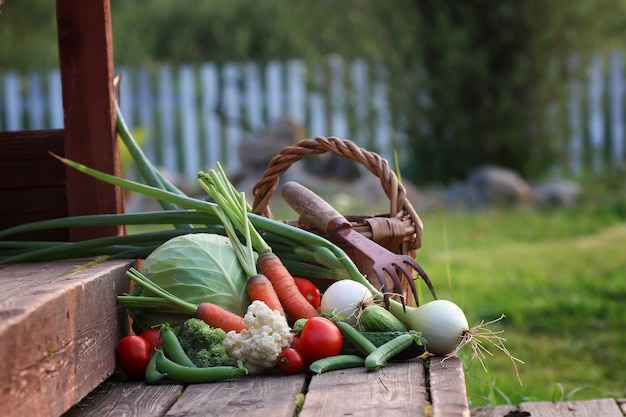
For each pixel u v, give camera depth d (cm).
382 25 845
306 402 200
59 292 200
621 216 700
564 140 849
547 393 323
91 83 270
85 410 206
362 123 914
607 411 271
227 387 211
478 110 821
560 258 547
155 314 232
